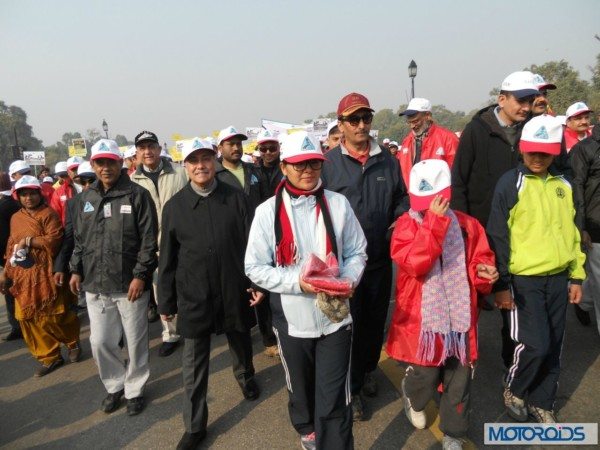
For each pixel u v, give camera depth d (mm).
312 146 2113
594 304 3520
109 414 3322
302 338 2217
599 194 3293
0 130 78438
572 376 3211
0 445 3068
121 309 3238
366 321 3035
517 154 3154
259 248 2230
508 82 3021
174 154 10750
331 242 2197
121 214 3174
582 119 4973
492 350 3719
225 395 3434
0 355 4684
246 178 4566
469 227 2396
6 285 4168
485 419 2832
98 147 3135
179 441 2912
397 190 3018
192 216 2811
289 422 3012
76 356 4320
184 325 2789
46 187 7828
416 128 5391
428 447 2627
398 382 3406
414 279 2396
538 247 2504
